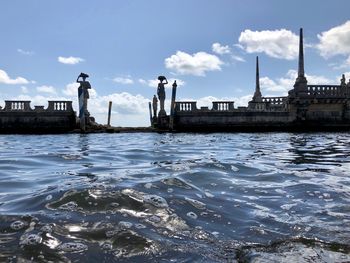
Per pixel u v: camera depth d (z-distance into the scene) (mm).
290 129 45562
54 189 6684
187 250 4328
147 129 42250
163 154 14211
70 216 5199
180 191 6801
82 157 13000
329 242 4680
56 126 41812
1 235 4520
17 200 6129
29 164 10992
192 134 37438
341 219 5641
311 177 8977
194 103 44125
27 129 41281
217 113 44344
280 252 4312
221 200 6477
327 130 46312
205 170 9258
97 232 4676
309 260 4059
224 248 4453
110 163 11188
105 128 42125
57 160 12078
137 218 5234
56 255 4051
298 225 5340
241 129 44688
